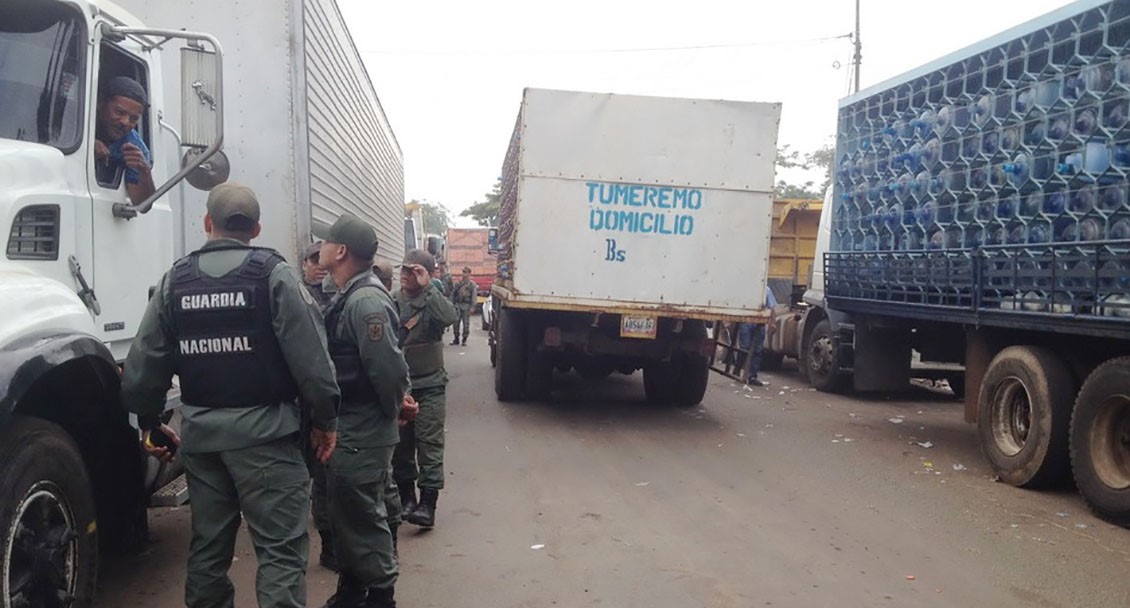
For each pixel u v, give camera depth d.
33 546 3.23
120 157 4.41
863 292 9.97
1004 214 7.77
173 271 3.43
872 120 10.05
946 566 5.18
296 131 6.65
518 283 9.20
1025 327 7.04
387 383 4.03
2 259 3.48
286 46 6.59
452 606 4.52
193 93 4.29
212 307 3.31
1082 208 6.88
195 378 3.36
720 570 5.07
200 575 3.48
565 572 5.03
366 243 4.21
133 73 4.71
